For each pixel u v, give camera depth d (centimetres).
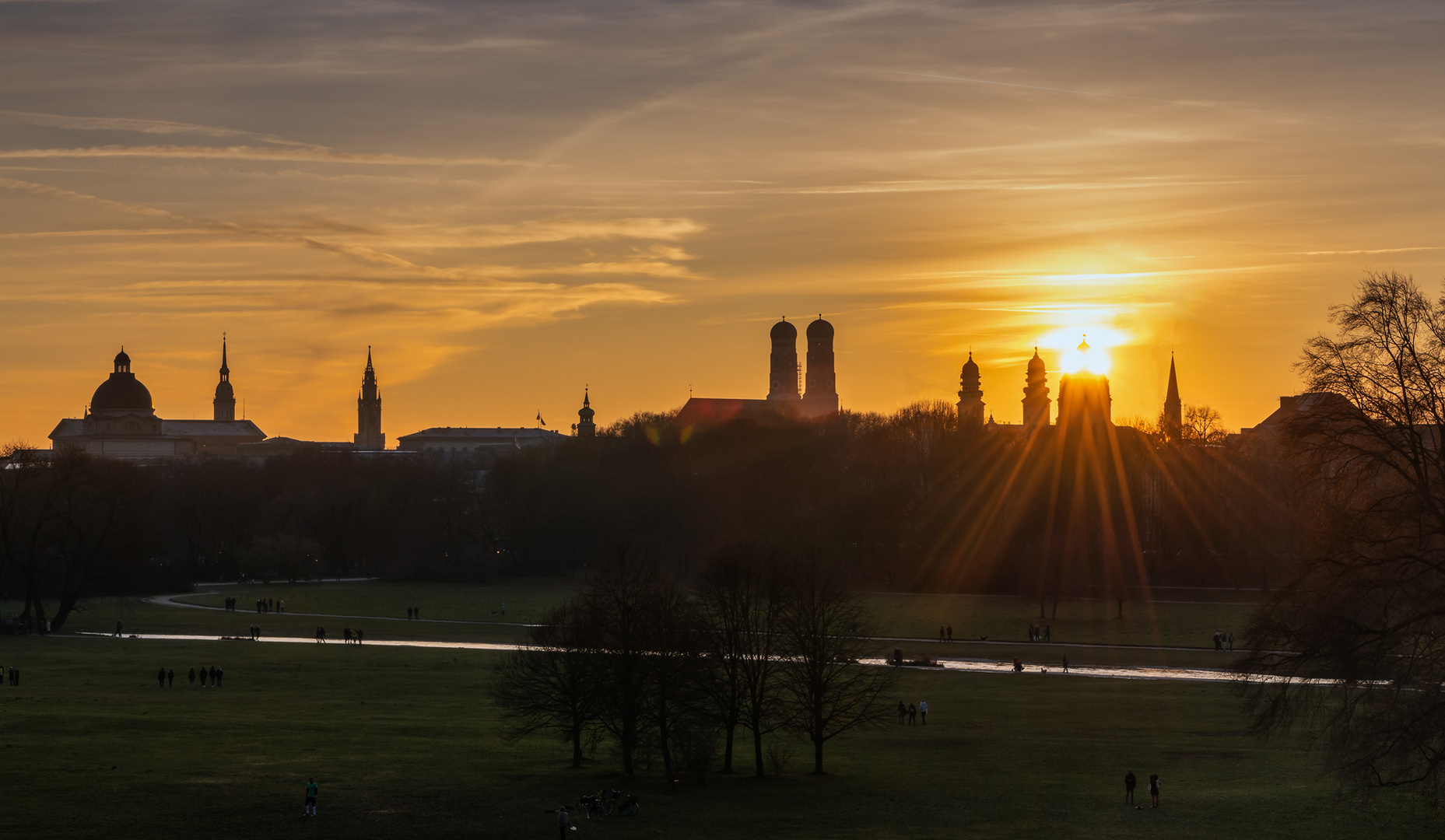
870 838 5600
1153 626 15375
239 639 14962
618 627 7138
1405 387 5019
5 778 6694
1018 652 13288
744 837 5641
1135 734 8550
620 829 5788
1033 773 7281
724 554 10756
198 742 7894
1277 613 5319
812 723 7456
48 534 17312
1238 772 7294
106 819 5881
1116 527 19500
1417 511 4888
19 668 11931
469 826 5844
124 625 16625
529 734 8375
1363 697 4947
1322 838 5556
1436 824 5809
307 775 6931
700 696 7119
